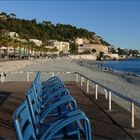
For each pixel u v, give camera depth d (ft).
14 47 404.16
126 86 117.29
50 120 22.45
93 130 24.53
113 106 36.40
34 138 14.87
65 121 14.29
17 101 40.29
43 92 29.60
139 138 22.27
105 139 21.95
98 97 44.83
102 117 29.86
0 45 366.43
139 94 89.40
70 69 266.98
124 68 409.49
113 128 25.32
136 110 51.72
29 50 500.33
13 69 216.95
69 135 17.80
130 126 26.13
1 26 573.33
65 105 22.86
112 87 111.75
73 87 59.52
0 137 22.15
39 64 350.43
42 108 23.80
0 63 219.61
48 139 14.03
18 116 12.85
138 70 354.74
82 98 43.80
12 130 24.27
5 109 34.09
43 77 127.65
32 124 15.61
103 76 180.65
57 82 31.09
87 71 240.12
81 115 14.57
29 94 17.03
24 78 121.80
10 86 60.85
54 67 295.07
